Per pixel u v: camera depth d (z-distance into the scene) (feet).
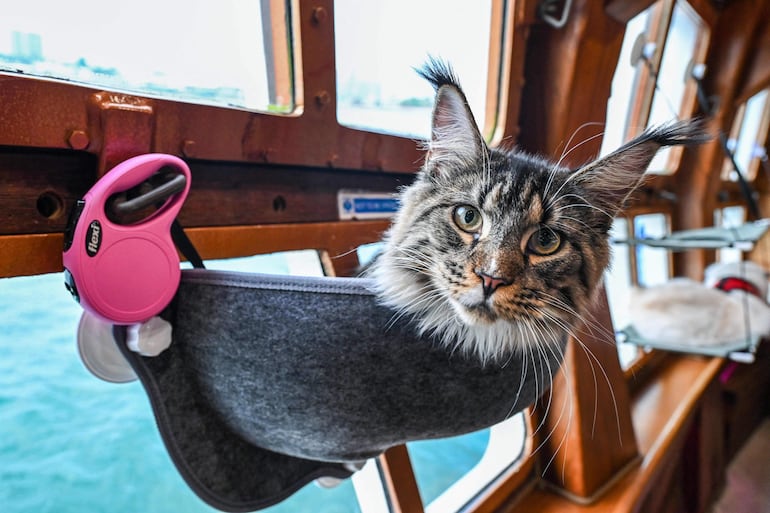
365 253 3.29
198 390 1.84
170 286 1.66
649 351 7.39
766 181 13.15
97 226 1.48
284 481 2.18
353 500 3.48
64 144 1.74
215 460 1.93
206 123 2.17
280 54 2.69
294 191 2.73
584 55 4.20
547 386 2.13
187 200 2.22
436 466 4.26
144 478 2.56
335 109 2.83
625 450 4.92
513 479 4.33
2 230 1.69
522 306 1.97
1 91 1.58
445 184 2.29
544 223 2.15
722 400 7.42
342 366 1.64
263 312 1.62
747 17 8.16
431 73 2.28
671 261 9.09
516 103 4.30
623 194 2.35
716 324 6.26
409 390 1.72
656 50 6.64
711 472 6.63
